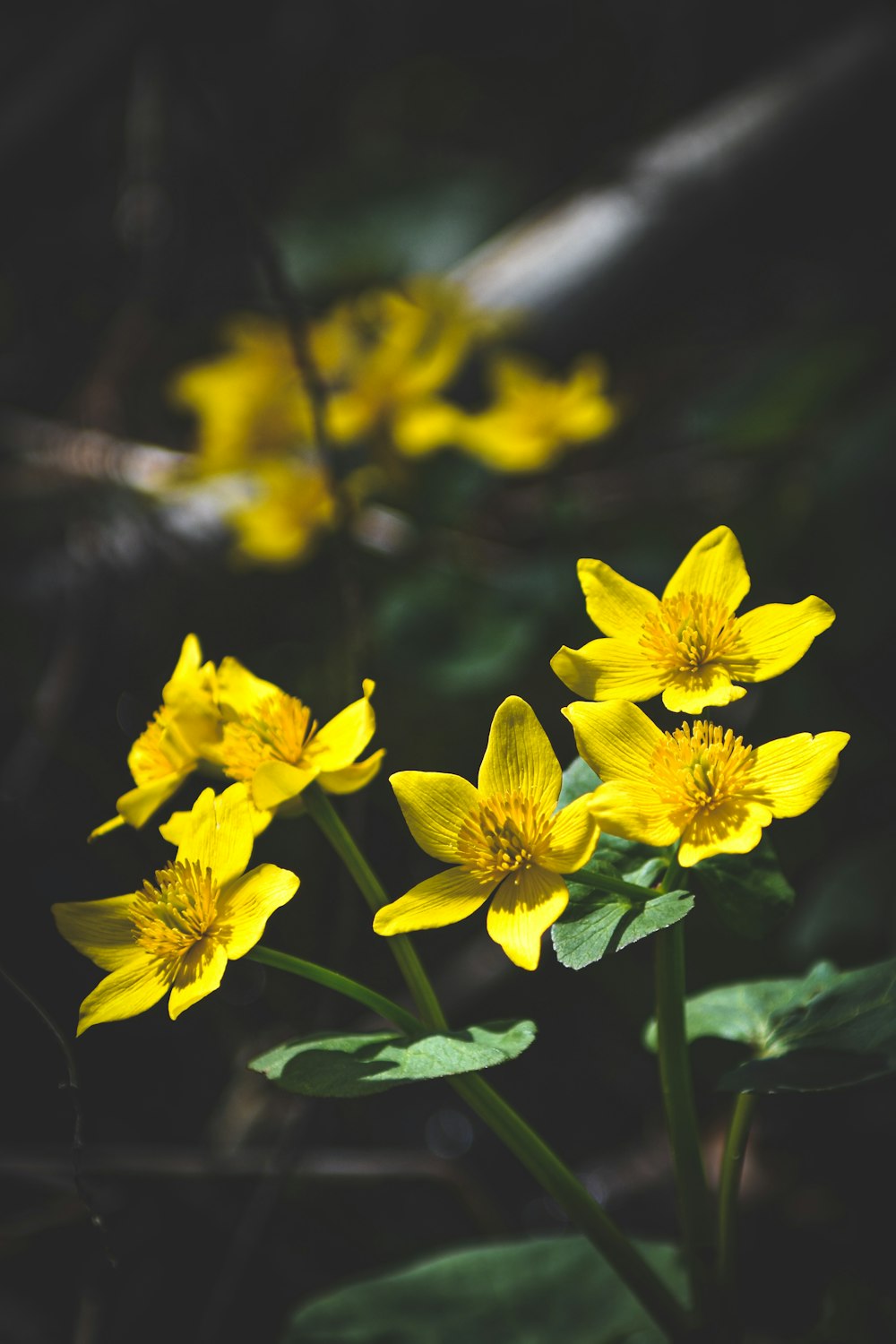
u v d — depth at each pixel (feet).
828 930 2.43
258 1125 2.44
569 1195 1.56
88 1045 2.52
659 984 1.53
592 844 1.44
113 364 3.23
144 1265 2.16
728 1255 1.56
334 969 2.04
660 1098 2.60
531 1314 1.75
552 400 2.63
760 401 3.15
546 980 2.80
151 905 1.47
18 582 2.95
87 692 2.92
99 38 3.07
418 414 2.54
